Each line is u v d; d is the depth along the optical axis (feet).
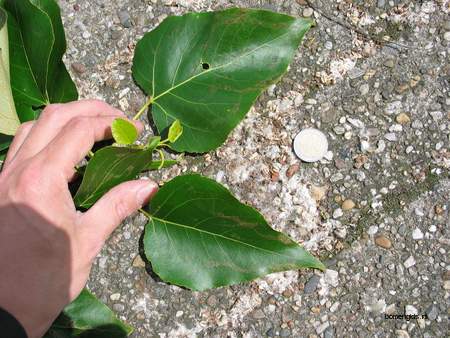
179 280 1.15
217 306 1.24
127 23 1.28
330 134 1.25
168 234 1.16
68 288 0.97
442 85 1.25
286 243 1.09
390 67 1.25
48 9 1.15
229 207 1.09
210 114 1.16
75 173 1.15
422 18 1.26
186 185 1.09
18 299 0.92
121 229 1.25
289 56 1.13
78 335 1.17
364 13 1.27
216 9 1.28
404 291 1.23
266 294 1.23
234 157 1.25
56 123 1.07
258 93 1.14
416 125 1.24
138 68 1.20
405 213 1.23
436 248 1.23
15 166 1.00
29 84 1.17
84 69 1.28
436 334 1.22
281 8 1.27
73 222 0.96
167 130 1.19
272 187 1.24
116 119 1.02
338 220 1.24
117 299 1.25
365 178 1.24
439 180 1.23
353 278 1.23
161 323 1.24
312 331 1.23
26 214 0.91
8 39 1.13
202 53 1.16
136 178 1.24
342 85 1.25
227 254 1.13
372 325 1.22
